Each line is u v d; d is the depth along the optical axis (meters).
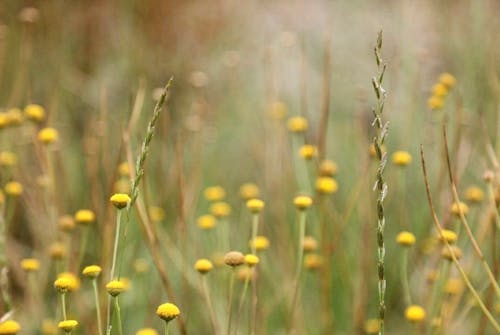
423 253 3.42
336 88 5.33
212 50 5.51
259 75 5.41
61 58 4.88
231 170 4.70
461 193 3.71
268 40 5.62
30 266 2.84
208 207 4.15
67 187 3.71
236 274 3.14
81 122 4.89
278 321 3.31
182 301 3.21
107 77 5.06
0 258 2.60
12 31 4.71
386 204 3.66
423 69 5.00
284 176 3.70
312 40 5.84
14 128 3.57
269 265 3.60
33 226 3.58
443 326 2.65
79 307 3.01
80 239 3.49
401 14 5.61
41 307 3.05
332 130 4.93
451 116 4.23
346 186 4.20
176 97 5.13
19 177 3.55
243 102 5.09
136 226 3.47
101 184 3.96
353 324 3.14
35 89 4.71
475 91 4.59
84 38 5.28
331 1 6.20
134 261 3.37
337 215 3.48
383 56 5.39
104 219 3.35
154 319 3.21
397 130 4.41
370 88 5.06
